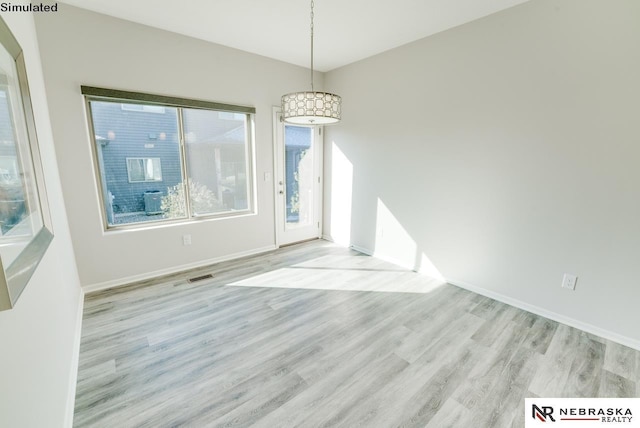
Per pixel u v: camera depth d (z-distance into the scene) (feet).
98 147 9.62
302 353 6.89
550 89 7.79
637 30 6.46
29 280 3.77
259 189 13.42
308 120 7.77
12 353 3.07
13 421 2.93
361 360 6.67
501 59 8.61
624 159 6.88
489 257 9.57
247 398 5.61
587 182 7.45
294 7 8.49
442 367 6.47
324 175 15.75
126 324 7.95
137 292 9.77
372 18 9.05
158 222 11.11
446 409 5.40
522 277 8.88
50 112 8.38
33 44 7.04
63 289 6.18
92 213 9.45
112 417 5.15
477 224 9.75
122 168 10.13
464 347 7.14
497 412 5.34
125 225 10.43
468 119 9.56
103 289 9.91
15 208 3.53
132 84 9.60
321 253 13.91
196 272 11.50
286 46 11.48
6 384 2.87
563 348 7.09
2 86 3.64
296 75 13.75
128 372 6.22
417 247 11.72
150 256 10.78
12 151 3.75
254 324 8.05
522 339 7.45
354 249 14.51
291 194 14.83
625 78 6.70
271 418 5.18
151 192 10.83
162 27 9.85
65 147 8.75
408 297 9.66
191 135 11.38
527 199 8.53
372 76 12.48
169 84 10.31
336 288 10.28
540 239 8.40
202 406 5.41
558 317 8.27
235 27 9.82
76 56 8.62
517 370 6.37
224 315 8.47
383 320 8.30
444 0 8.00
